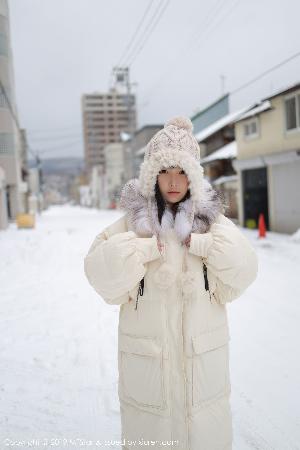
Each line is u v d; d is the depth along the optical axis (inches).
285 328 196.4
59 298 268.4
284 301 244.8
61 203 7052.2
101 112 4594.0
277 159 622.5
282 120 609.6
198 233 71.9
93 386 141.3
